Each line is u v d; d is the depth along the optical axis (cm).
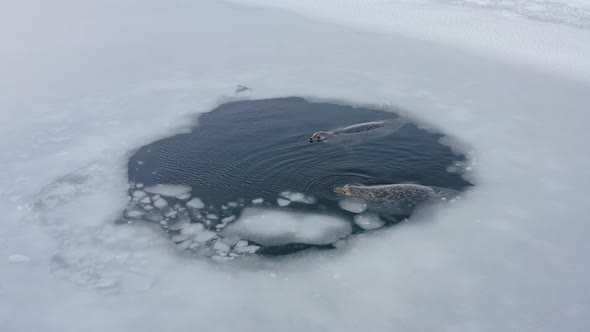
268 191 1065
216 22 2236
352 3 2427
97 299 821
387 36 2000
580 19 2067
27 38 2008
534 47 1798
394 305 789
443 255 887
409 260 878
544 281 825
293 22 2209
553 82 1558
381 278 843
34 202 1062
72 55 1852
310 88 1577
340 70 1708
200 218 1002
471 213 988
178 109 1453
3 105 1474
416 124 1335
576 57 1706
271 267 877
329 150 1195
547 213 986
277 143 1242
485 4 2325
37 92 1561
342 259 888
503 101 1457
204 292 829
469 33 1964
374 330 745
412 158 1169
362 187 1026
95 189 1102
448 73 1655
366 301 799
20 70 1712
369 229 954
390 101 1476
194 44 1972
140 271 880
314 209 1006
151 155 1220
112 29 2142
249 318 775
